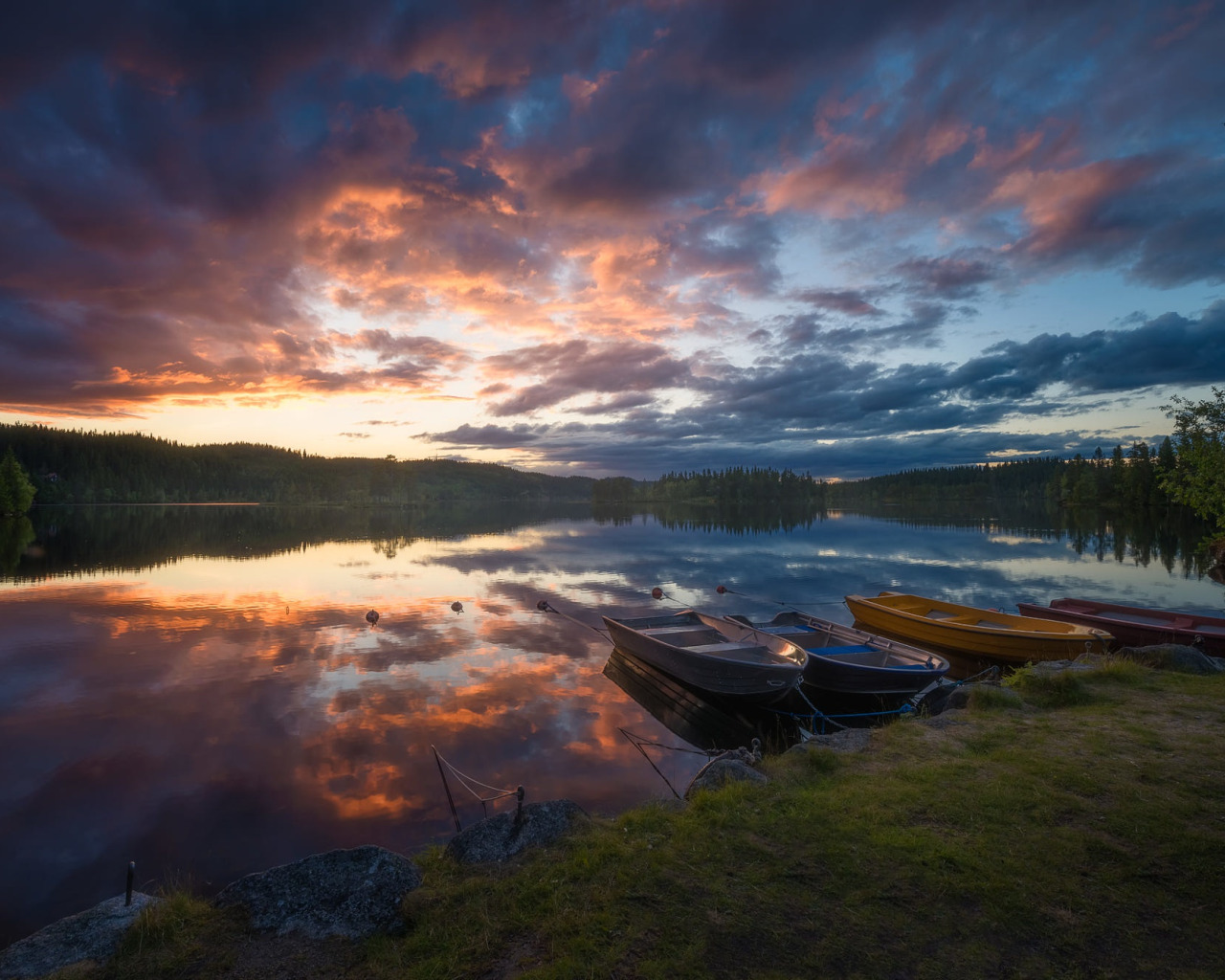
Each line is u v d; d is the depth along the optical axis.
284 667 13.91
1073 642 12.61
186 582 26.52
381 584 26.44
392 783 8.37
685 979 3.39
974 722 7.50
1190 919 3.81
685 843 4.80
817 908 3.99
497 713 11.14
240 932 4.01
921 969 3.46
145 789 8.21
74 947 3.83
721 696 11.77
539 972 3.49
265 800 7.90
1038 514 90.44
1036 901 4.01
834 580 27.55
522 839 4.94
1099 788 5.47
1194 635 12.81
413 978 3.55
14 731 10.18
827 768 6.27
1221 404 18.84
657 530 63.34
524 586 26.17
